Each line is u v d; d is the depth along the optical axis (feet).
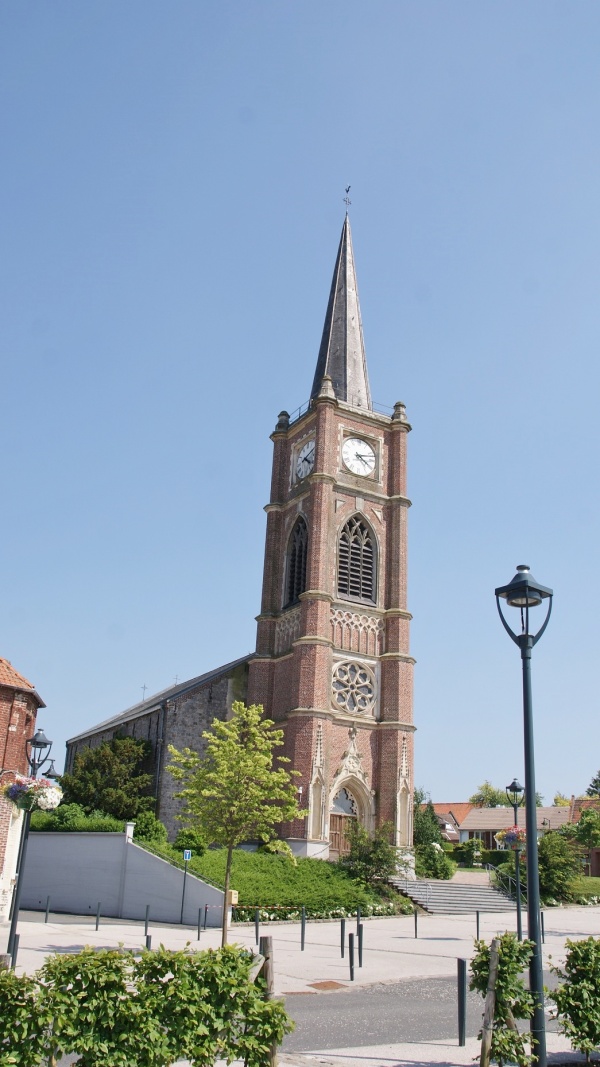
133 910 126.72
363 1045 49.98
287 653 184.65
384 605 189.67
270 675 189.16
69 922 116.98
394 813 170.71
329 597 179.22
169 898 123.85
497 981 42.83
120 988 32.94
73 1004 31.86
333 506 188.96
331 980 74.02
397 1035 53.16
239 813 98.27
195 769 108.37
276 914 126.72
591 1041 43.19
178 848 143.43
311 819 161.27
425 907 148.66
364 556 191.62
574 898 175.83
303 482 196.75
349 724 175.32
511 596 50.65
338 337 218.38
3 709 127.13
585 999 43.78
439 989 71.36
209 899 119.75
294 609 187.32
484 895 162.71
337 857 167.63
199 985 34.68
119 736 189.57
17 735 127.95
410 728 178.91
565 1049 50.21
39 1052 30.91
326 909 134.72
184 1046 33.42
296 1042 50.47
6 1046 30.63
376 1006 63.16
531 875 45.70
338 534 188.03
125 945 89.81
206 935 104.73
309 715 168.04
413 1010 61.87
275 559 200.95
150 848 132.46
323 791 164.96
